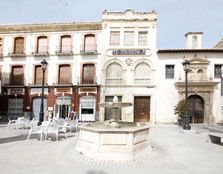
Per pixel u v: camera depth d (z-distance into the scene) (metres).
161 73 26.50
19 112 27.92
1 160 7.26
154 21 27.14
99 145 7.53
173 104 26.08
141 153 8.07
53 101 27.34
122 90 26.75
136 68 27.02
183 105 21.95
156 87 26.38
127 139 7.58
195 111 26.19
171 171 6.31
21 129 16.92
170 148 9.94
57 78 27.56
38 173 5.93
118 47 27.16
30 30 28.45
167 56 26.64
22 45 28.70
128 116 26.28
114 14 27.45
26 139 11.79
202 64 26.20
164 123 25.84
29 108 27.56
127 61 26.92
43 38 28.50
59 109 27.31
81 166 6.68
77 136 13.18
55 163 6.97
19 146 9.77
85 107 27.05
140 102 26.75
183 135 14.90
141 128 8.17
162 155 8.38
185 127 16.12
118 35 27.52
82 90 27.14
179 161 7.52
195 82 25.70
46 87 27.56
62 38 28.22
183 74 26.25
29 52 28.28
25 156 7.85
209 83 25.64
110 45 27.30
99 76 27.14
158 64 26.66
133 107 26.48
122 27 27.38
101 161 7.29
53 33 28.19
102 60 27.17
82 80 27.42
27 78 28.02
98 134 7.55
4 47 28.77
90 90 27.03
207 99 25.84
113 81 27.08
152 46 26.91
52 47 28.03
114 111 11.12
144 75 26.86
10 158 7.54
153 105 26.22
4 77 28.38
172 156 8.25
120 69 27.20
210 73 26.11
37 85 27.59
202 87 25.91
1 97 28.19
